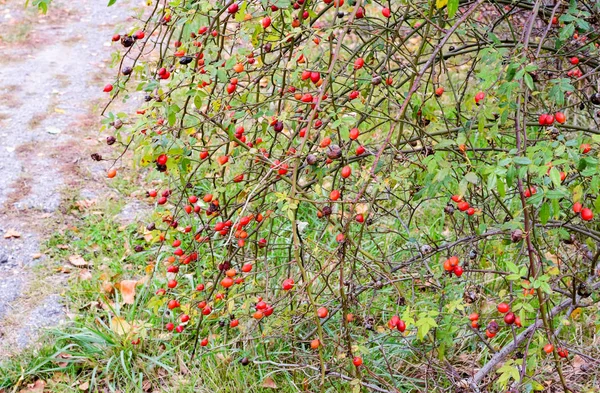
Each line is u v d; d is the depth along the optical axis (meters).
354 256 1.82
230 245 1.90
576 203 1.61
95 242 2.46
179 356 2.08
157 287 2.24
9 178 2.74
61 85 3.61
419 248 1.86
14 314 2.23
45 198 2.64
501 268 2.12
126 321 2.16
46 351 2.12
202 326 2.13
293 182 1.64
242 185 2.39
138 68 1.84
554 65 2.13
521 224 1.68
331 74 1.69
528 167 1.54
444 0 1.62
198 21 1.72
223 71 1.71
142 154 1.73
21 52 4.04
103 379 2.07
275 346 2.09
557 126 1.84
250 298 1.84
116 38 1.84
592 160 1.56
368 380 1.97
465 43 2.07
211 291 1.91
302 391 1.93
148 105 1.74
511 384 1.92
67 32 4.36
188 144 1.76
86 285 2.29
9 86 3.58
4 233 2.49
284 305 2.02
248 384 2.04
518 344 1.78
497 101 1.73
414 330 1.90
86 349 2.12
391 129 1.63
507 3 1.95
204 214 2.42
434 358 1.98
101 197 2.65
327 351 2.06
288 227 2.25
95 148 2.98
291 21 1.74
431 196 1.70
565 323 1.74
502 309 1.59
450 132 1.79
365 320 1.86
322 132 1.87
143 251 2.37
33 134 3.09
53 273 2.36
